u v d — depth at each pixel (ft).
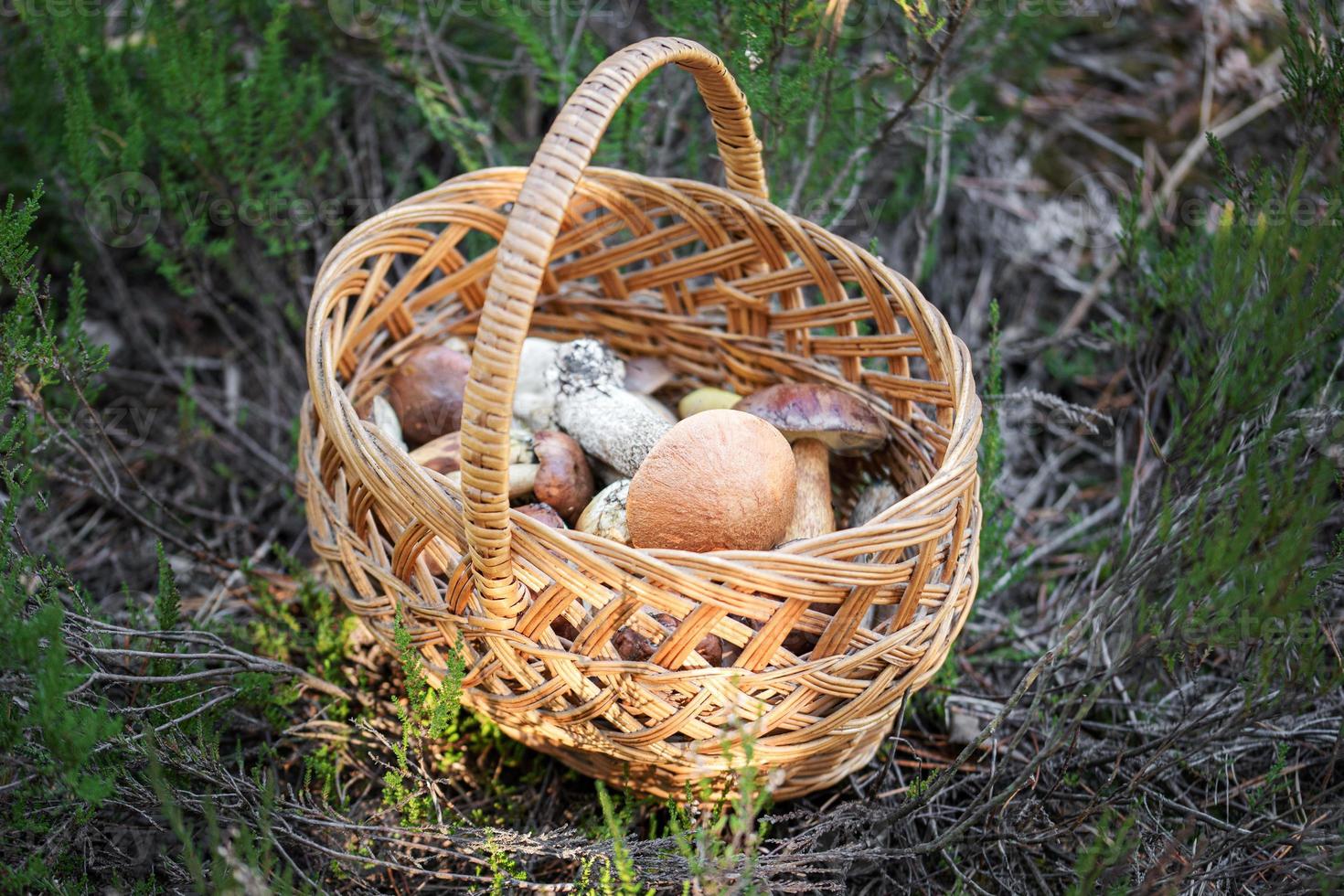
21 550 3.07
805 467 3.14
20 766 2.72
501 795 3.07
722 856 2.71
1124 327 3.62
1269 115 4.36
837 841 2.99
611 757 2.86
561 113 2.58
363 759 3.12
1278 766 2.91
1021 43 4.13
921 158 4.26
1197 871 2.87
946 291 4.34
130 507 3.55
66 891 2.67
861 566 2.68
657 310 3.43
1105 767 3.16
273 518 3.83
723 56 3.43
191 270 3.90
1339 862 2.68
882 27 3.92
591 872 2.80
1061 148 4.64
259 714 3.18
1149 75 4.89
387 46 3.83
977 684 3.39
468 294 3.42
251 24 3.93
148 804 2.80
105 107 3.76
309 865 2.90
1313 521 2.64
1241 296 2.95
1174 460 3.13
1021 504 3.90
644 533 2.88
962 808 3.07
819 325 3.23
